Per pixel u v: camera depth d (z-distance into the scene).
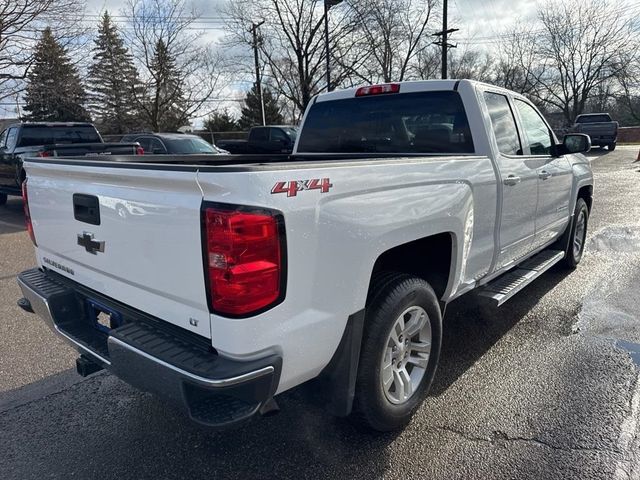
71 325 2.95
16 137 11.23
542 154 4.74
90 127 12.23
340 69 29.41
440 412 3.09
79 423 3.10
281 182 2.04
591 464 2.58
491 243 3.68
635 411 3.03
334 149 4.49
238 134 37.44
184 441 2.89
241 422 2.05
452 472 2.57
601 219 8.98
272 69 30.12
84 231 2.74
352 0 28.02
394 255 3.05
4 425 3.08
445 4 28.88
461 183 3.15
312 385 2.57
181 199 2.10
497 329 4.31
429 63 41.06
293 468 2.64
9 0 13.00
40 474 2.63
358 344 2.48
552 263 4.93
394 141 4.09
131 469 2.66
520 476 2.52
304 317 2.21
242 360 2.06
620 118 55.09
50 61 15.01
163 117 31.77
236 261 1.96
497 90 4.08
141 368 2.20
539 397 3.22
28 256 7.49
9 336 4.44
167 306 2.31
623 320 4.41
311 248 2.17
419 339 3.01
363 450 2.76
